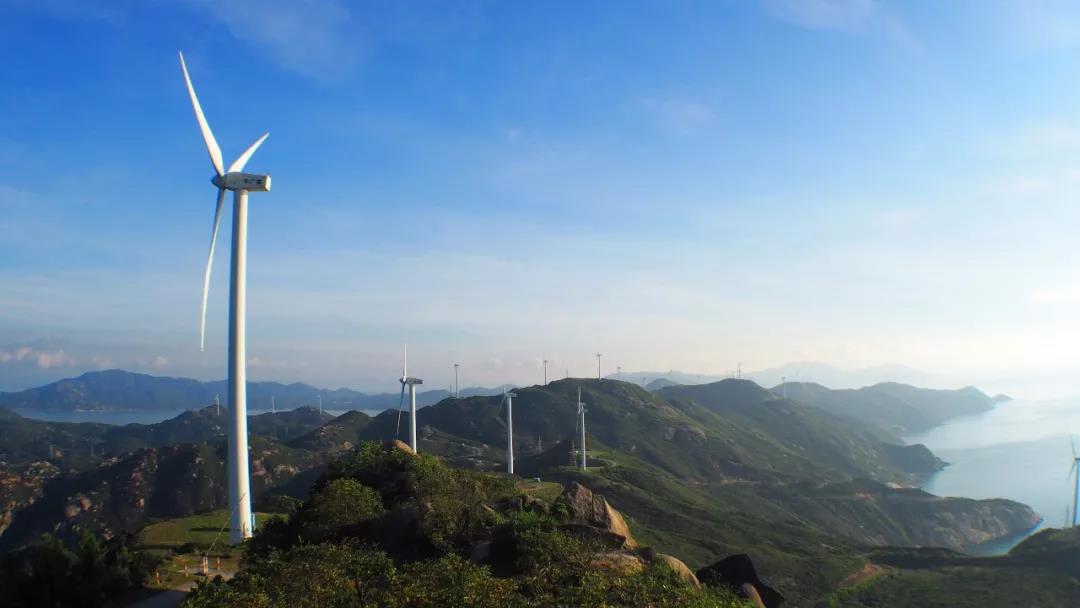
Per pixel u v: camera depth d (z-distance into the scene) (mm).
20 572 44562
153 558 52531
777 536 130250
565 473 159375
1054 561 114312
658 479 169875
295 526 48469
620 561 32469
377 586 27922
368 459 58656
